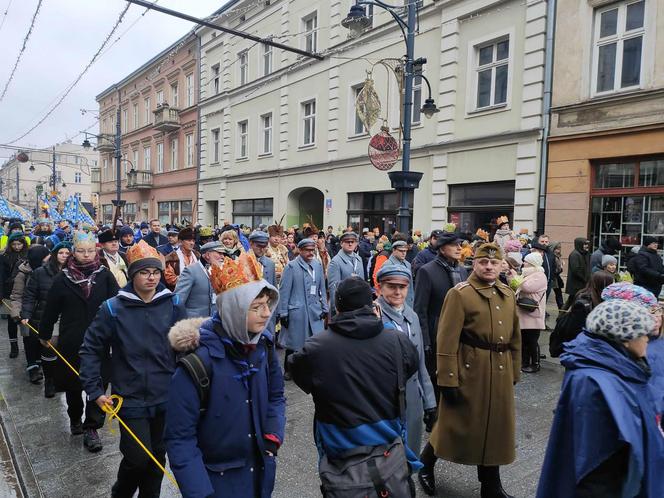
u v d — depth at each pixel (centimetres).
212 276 216
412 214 1434
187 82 2720
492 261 319
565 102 1062
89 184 7706
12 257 697
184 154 2745
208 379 202
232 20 2266
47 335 406
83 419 459
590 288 405
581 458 193
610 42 1001
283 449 409
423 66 1379
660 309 275
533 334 609
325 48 1728
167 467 376
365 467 207
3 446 421
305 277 611
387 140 1027
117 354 309
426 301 411
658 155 936
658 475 189
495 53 1223
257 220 2178
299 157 1886
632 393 193
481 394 314
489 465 313
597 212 1030
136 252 318
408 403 313
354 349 218
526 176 1134
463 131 1284
